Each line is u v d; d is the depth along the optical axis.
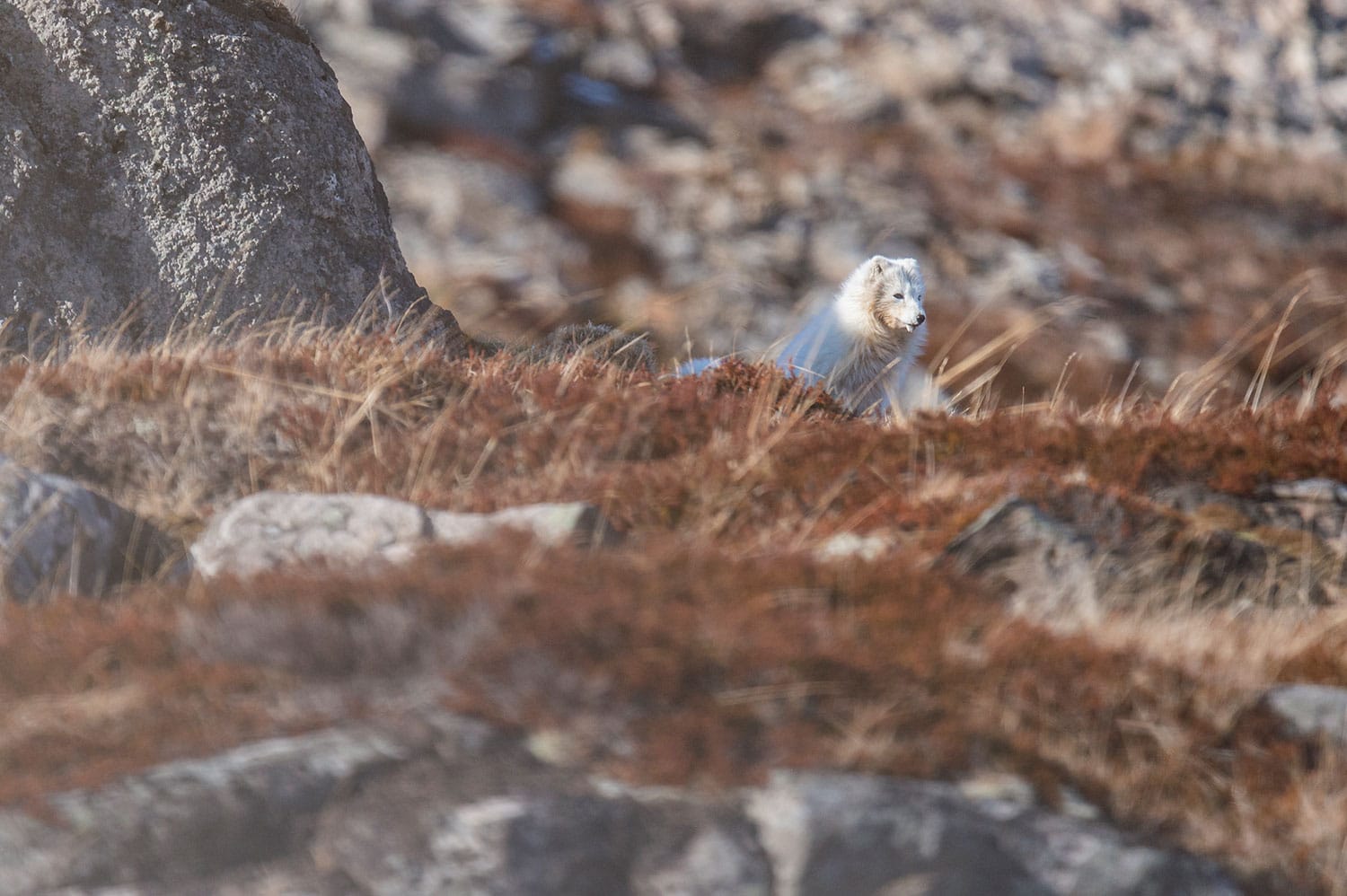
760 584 15.80
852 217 92.00
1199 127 116.69
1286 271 97.00
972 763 13.52
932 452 22.12
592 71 106.06
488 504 19.66
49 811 11.91
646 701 13.41
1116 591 18.05
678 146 98.31
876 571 16.75
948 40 119.19
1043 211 99.12
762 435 22.31
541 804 12.04
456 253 79.94
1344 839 13.88
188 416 21.23
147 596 15.86
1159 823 13.59
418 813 12.05
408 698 13.26
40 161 27.27
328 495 18.19
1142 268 93.06
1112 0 128.25
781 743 13.04
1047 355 77.00
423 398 22.92
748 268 83.75
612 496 19.78
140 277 28.08
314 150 31.00
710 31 116.25
